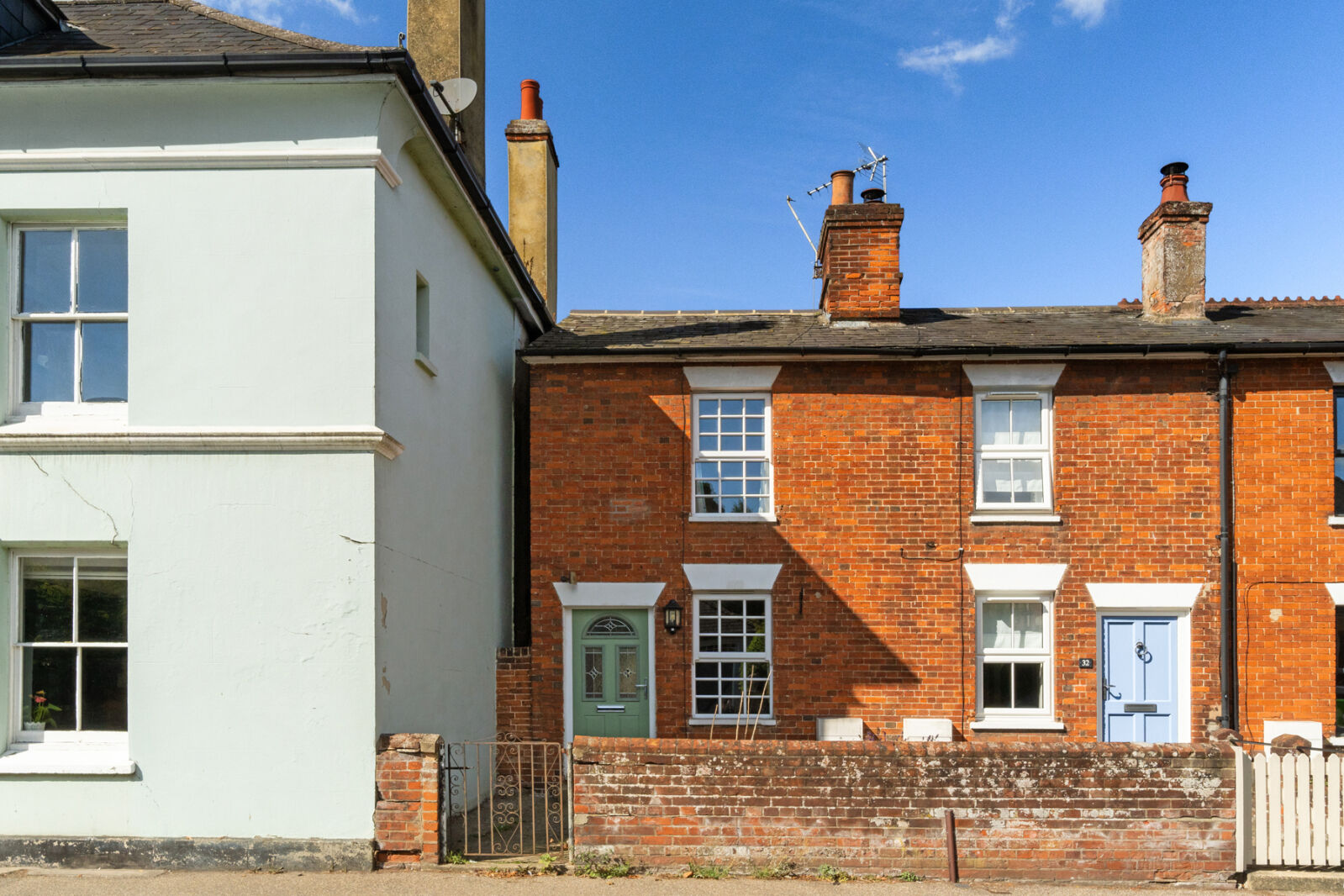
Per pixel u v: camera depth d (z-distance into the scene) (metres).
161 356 7.28
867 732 10.84
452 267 9.76
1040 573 10.91
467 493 10.14
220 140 7.36
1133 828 7.11
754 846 7.09
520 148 14.77
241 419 7.24
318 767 7.04
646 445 11.32
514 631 12.18
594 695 11.16
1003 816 7.11
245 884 6.71
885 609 10.99
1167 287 12.09
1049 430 11.18
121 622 7.40
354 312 7.31
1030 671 11.01
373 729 7.07
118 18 8.85
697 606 11.18
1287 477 10.88
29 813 7.06
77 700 7.35
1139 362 11.06
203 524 7.18
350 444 7.18
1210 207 12.03
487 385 11.12
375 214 7.36
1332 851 7.11
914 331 11.91
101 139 7.36
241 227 7.34
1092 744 7.22
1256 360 10.99
